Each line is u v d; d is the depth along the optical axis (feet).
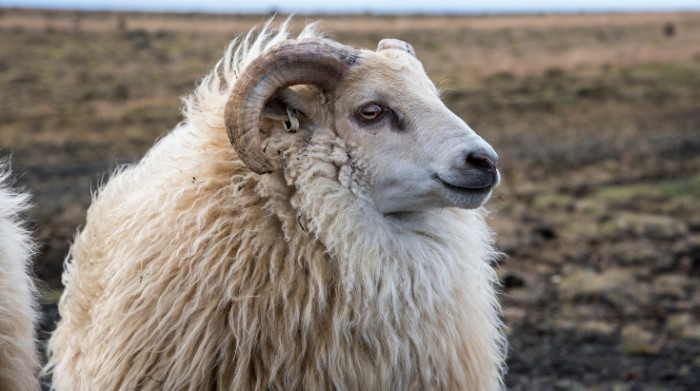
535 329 34.01
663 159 82.33
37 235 42.63
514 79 158.81
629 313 36.32
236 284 14.62
